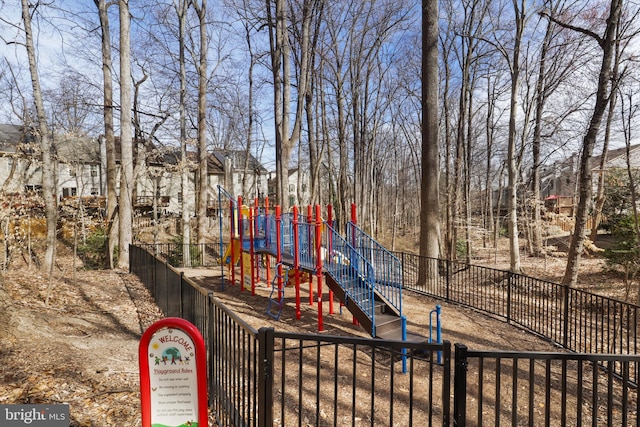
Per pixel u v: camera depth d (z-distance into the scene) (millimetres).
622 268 11898
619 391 4648
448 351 2361
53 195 10820
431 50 10461
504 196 35438
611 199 17266
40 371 3930
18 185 14766
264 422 2561
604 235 22594
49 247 10883
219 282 11500
